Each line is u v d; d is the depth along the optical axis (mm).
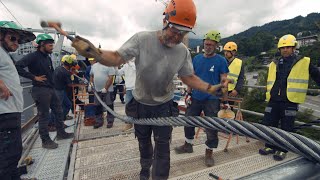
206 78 3660
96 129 5352
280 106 3904
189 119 952
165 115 2301
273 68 4047
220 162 3662
